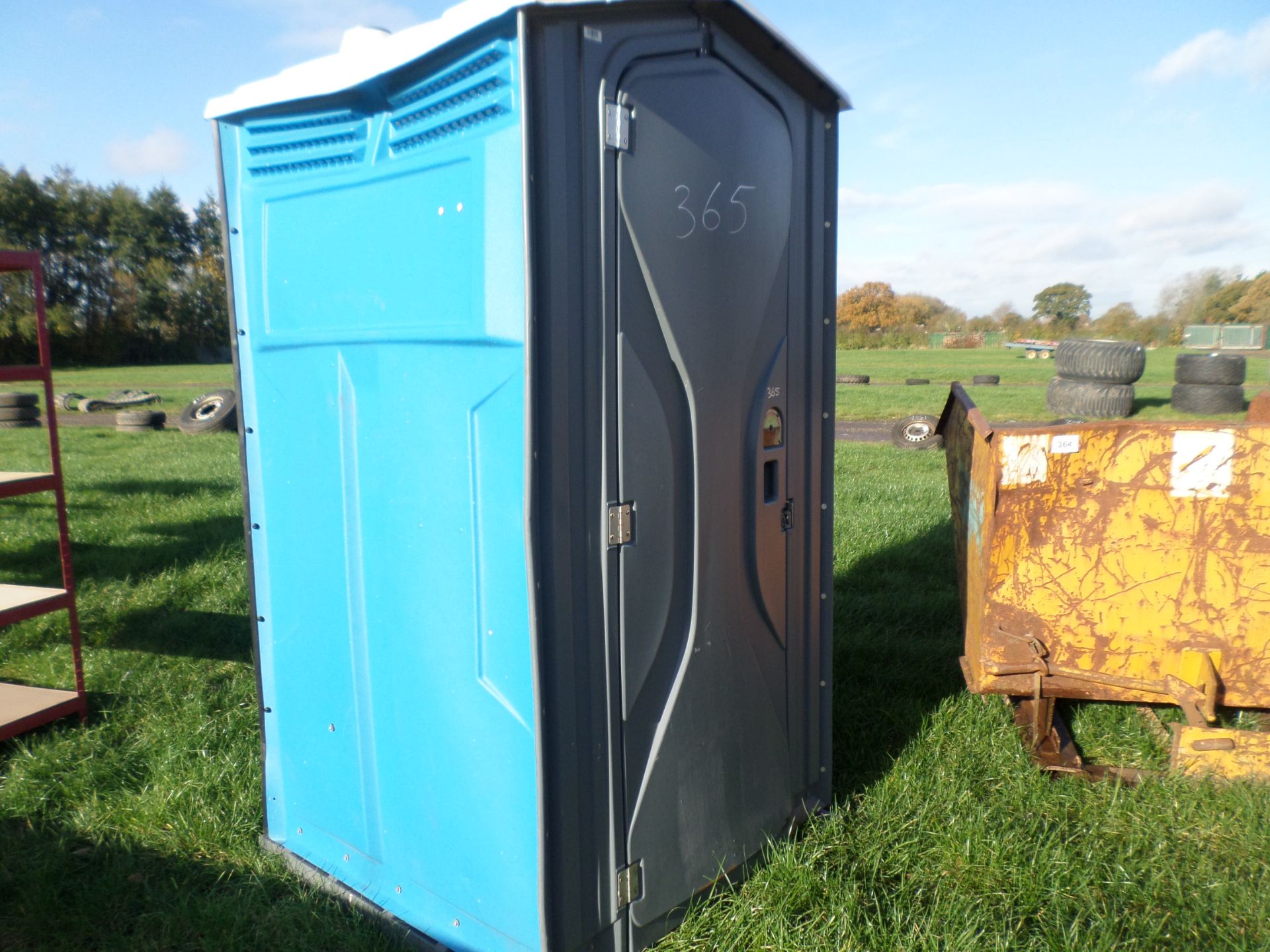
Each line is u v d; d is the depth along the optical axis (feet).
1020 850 8.94
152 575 19.30
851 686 13.21
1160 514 10.53
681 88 6.86
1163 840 9.14
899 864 8.86
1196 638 10.70
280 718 8.95
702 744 7.85
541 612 6.28
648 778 7.36
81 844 9.41
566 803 6.66
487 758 6.84
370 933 7.72
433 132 6.47
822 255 8.97
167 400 80.64
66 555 12.25
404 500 7.14
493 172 5.98
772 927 7.73
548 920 6.65
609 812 7.07
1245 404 61.46
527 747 6.51
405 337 6.86
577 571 6.55
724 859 8.27
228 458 38.50
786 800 9.22
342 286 7.35
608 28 6.22
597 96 6.21
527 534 6.12
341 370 7.49
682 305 7.07
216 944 7.67
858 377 92.22
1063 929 7.88
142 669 14.02
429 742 7.33
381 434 7.23
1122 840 9.30
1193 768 10.30
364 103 6.99
